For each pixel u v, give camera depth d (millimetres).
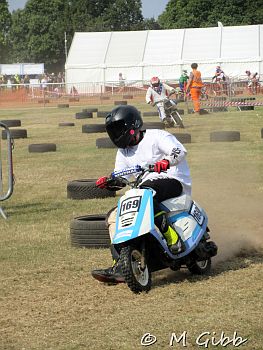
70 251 17094
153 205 13414
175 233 13578
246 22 198750
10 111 80000
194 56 112438
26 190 26391
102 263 15875
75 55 118375
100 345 10828
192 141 39625
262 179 26594
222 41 113188
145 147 13836
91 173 29875
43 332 11570
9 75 157125
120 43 118375
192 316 11938
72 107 84125
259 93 90125
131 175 14297
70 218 20969
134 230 12914
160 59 114250
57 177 29188
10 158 21203
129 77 115125
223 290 13367
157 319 11875
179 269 14656
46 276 14992
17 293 13852
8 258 16641
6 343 11141
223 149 35438
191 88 59844
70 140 44438
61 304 13031
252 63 109438
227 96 77938
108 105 85812
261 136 40000
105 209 21922
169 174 14102
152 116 60000
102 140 38281
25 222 20719
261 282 13828
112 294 13500
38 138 46594
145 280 13570
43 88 93875
